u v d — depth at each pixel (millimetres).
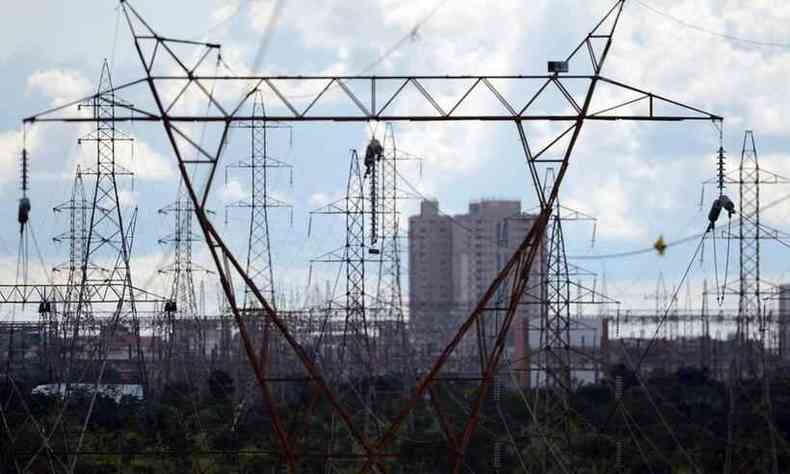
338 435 106250
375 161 81688
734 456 99750
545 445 92188
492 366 55156
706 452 100438
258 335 127312
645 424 117500
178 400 118625
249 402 115938
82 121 55250
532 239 55469
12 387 99938
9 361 102625
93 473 92625
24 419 103188
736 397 118125
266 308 54219
